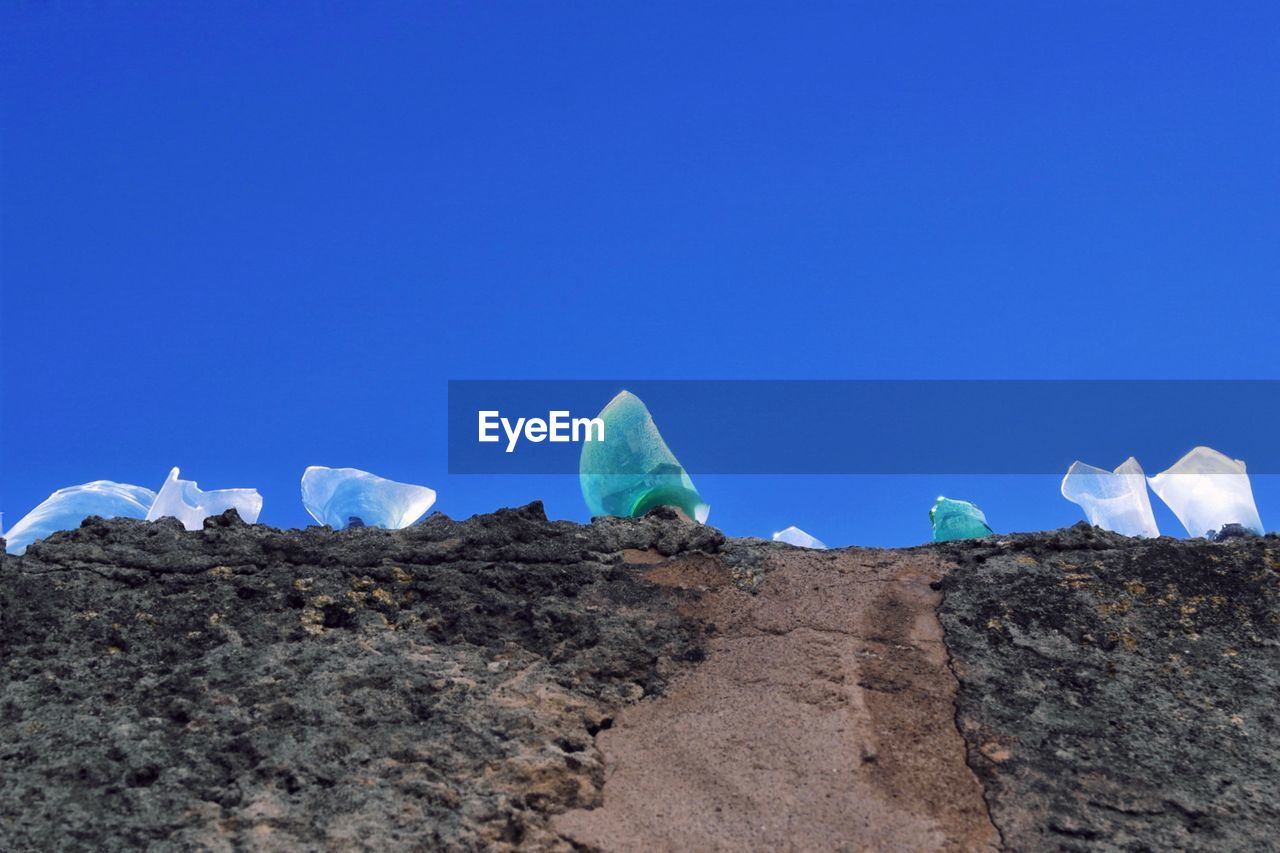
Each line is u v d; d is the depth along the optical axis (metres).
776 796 1.58
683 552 1.73
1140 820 1.57
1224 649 1.65
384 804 1.57
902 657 1.66
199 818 1.56
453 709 1.62
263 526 1.74
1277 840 1.56
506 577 1.70
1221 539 1.79
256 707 1.61
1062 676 1.64
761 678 1.65
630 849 1.56
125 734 1.60
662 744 1.61
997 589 1.70
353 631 1.67
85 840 1.55
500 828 1.56
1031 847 1.56
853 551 1.74
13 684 1.63
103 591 1.68
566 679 1.65
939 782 1.59
